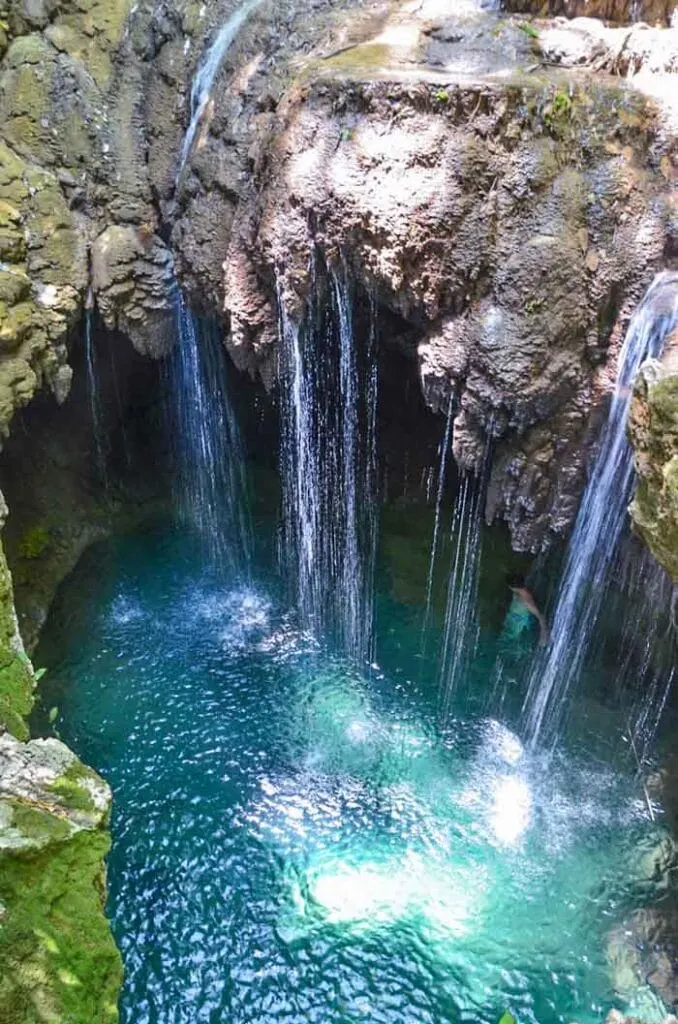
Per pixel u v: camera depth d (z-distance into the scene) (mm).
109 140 6695
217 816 5883
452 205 4785
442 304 5074
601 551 5480
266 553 8500
